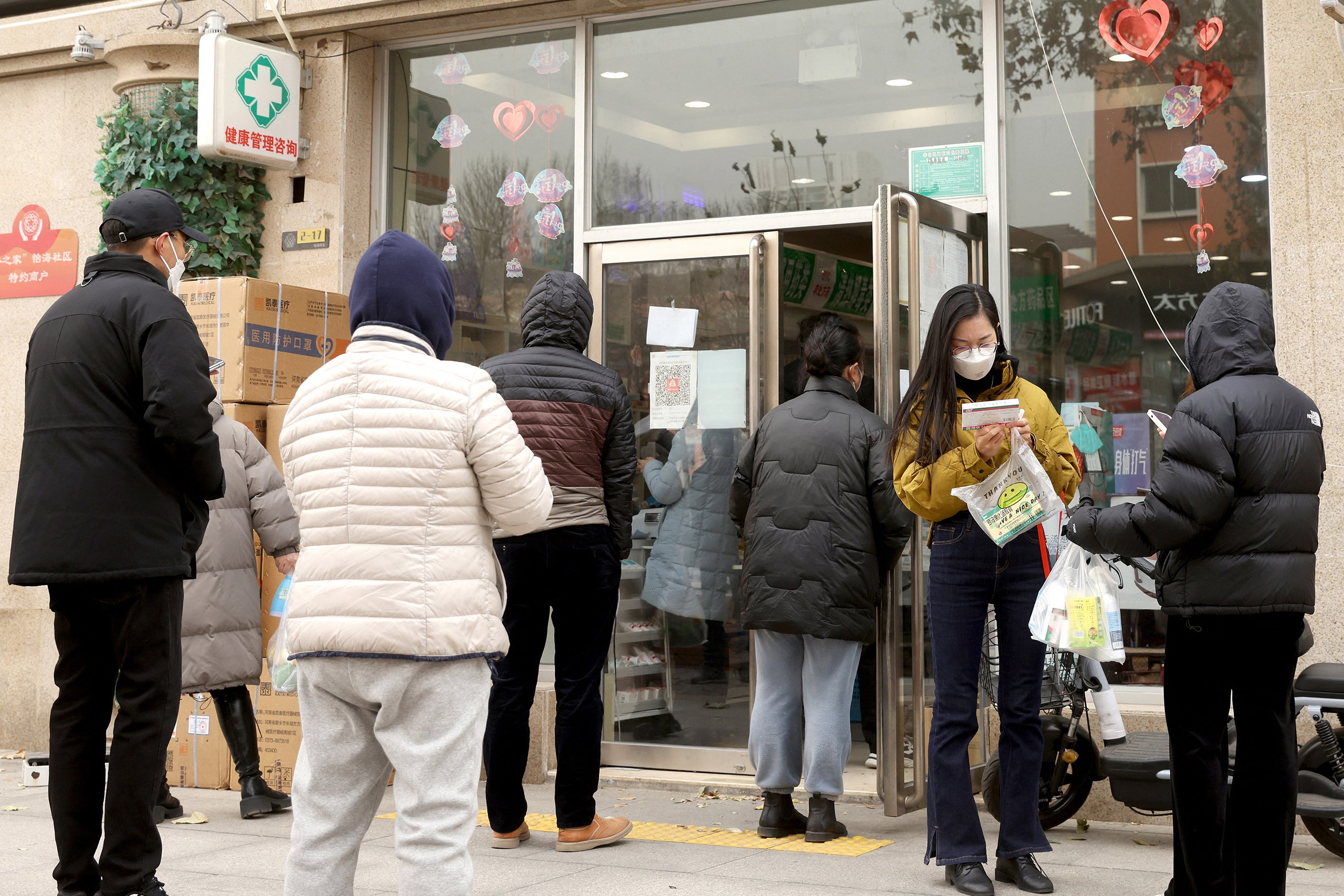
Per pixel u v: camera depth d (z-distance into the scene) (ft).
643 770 19.81
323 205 21.94
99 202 23.34
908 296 16.12
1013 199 18.42
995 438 12.37
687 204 20.49
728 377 19.80
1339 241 15.98
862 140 19.43
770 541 15.25
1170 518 10.71
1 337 23.84
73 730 11.89
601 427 15.06
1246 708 10.97
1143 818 16.47
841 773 15.49
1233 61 17.24
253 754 17.56
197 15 22.29
